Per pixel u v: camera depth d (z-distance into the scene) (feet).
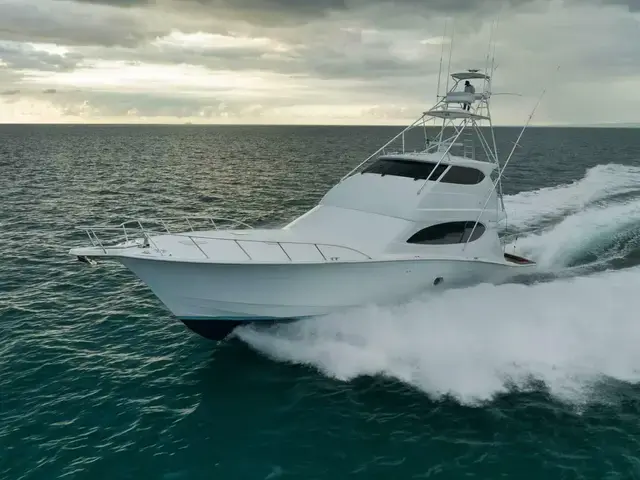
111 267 61.93
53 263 63.82
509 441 29.96
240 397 34.27
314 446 29.73
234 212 100.94
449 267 42.47
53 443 29.73
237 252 37.27
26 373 37.14
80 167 191.83
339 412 32.65
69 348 41.22
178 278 35.94
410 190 43.19
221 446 29.71
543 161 190.19
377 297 39.91
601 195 91.91
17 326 45.14
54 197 116.88
